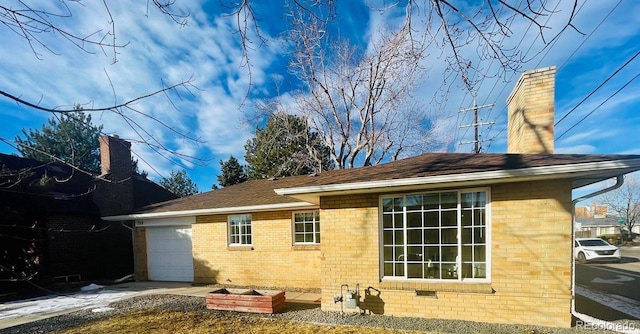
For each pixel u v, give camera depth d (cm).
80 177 1508
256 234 1062
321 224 695
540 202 543
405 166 724
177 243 1213
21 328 650
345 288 665
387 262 648
